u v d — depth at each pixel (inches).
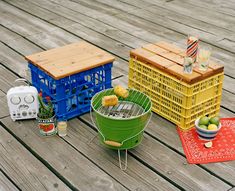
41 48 152.7
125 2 199.9
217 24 177.5
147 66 113.0
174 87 107.7
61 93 108.6
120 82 131.6
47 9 189.6
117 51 151.9
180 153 102.7
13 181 94.2
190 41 105.1
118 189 92.2
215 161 99.7
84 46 121.6
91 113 108.0
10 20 176.9
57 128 109.3
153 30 170.4
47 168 98.0
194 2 201.8
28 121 113.3
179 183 93.8
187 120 108.0
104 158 100.8
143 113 99.5
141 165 98.9
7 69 137.9
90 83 114.4
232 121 113.4
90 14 184.5
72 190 92.2
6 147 104.3
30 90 110.3
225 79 135.0
